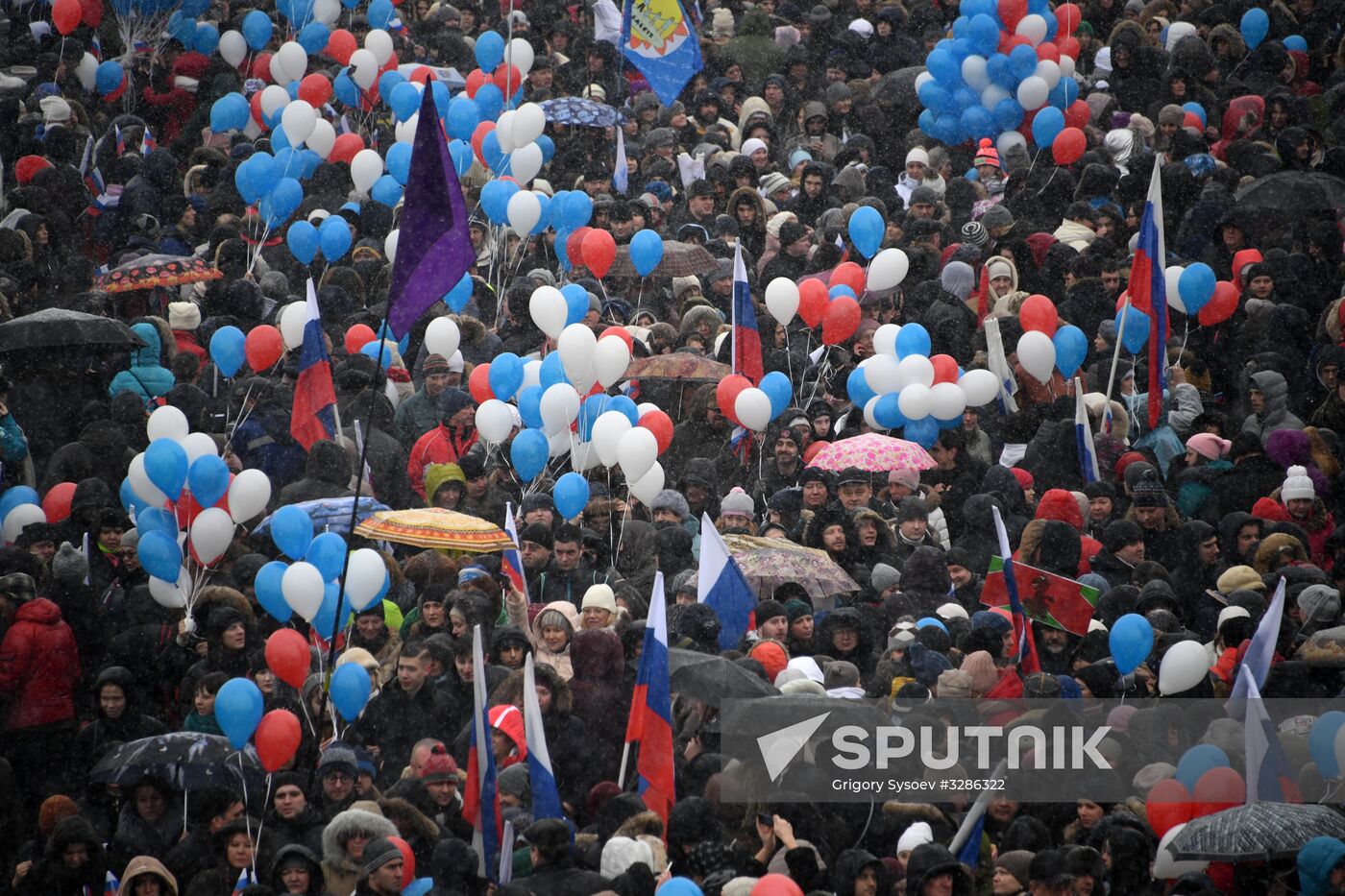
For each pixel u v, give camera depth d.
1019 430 36.25
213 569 29.38
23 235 38.22
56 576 27.42
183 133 50.56
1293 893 21.59
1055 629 28.23
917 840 22.75
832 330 37.06
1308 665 26.08
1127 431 36.31
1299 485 32.75
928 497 33.78
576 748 24.45
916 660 25.91
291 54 48.12
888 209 45.66
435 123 25.56
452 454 33.69
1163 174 45.25
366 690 24.94
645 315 39.97
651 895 20.62
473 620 26.14
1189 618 31.73
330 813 23.08
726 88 52.56
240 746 23.45
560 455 33.34
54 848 21.75
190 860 22.83
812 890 21.83
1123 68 51.81
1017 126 48.94
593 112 48.53
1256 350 39.31
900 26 55.22
